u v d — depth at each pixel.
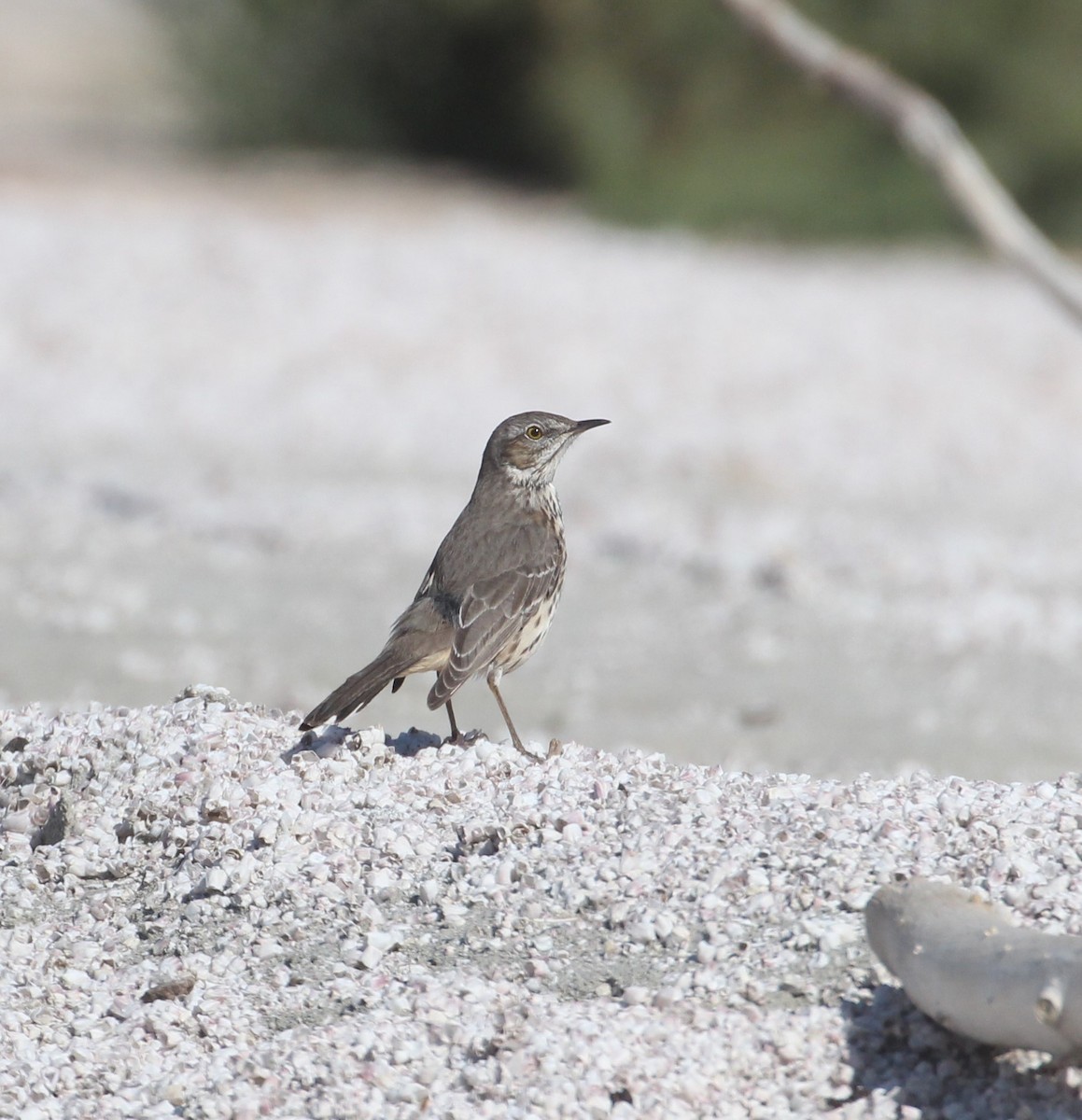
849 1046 5.84
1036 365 26.81
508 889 6.74
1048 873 6.39
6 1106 5.88
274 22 45.25
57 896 7.15
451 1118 5.62
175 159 42.69
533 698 12.86
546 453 8.80
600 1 42.91
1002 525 18.33
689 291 29.97
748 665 13.70
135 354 24.27
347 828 7.18
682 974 6.15
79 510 18.23
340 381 23.69
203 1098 5.86
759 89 42.28
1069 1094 5.61
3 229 29.83
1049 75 40.91
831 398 24.03
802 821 6.93
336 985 6.35
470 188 42.31
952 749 11.54
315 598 15.24
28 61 59.78
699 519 17.91
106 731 7.97
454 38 44.00
